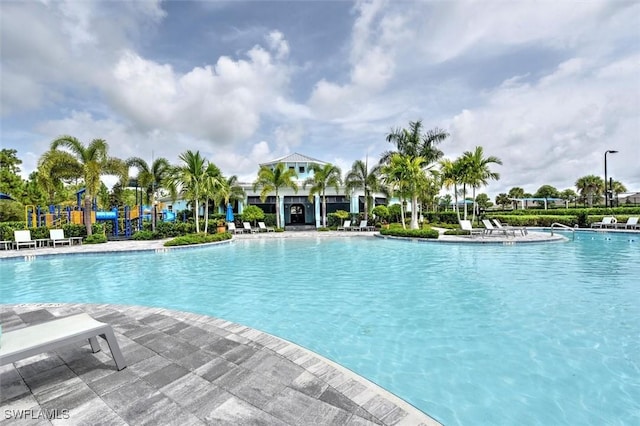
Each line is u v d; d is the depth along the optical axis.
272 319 5.16
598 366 3.47
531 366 3.49
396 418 2.29
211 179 18.11
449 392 3.04
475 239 14.95
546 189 64.38
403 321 4.95
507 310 5.36
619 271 8.51
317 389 2.69
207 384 2.78
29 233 14.09
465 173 20.98
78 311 4.99
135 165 19.19
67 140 15.79
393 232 18.09
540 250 12.43
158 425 2.23
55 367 3.11
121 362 3.06
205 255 12.65
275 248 14.75
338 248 14.34
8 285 7.89
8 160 30.06
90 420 2.30
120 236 19.34
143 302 6.33
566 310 5.31
